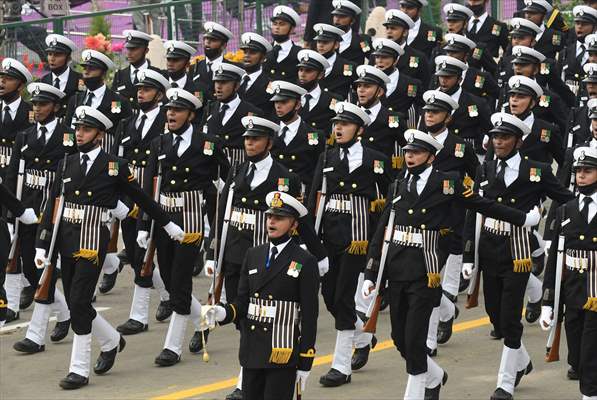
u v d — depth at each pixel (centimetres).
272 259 2144
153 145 2841
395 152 3244
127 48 3641
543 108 3319
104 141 3456
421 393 2367
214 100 3491
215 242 2598
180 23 4972
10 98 3275
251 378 2162
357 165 2670
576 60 3838
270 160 2606
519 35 3803
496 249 2498
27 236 3028
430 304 2381
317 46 3631
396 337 2430
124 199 3084
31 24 4812
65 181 2675
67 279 2705
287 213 2133
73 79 3612
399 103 3516
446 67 3316
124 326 3025
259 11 4984
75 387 2630
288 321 2134
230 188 2627
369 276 2422
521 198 2550
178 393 2575
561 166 3084
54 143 3070
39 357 2872
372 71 3122
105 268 3375
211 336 3017
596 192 2316
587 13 3809
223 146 3155
